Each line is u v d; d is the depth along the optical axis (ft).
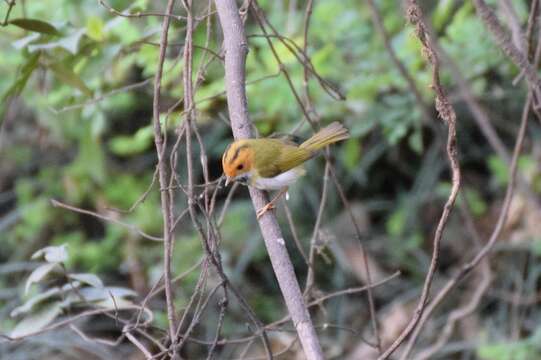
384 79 37.29
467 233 46.62
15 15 33.86
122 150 44.73
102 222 48.73
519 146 27.40
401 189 49.26
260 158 23.84
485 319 43.39
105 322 43.21
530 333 42.50
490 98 41.81
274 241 19.42
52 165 49.65
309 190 47.29
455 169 17.39
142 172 48.39
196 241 45.03
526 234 43.86
